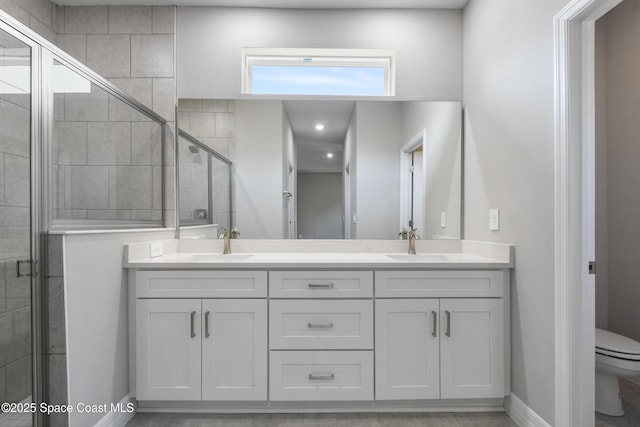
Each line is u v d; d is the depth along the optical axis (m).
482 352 1.74
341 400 1.73
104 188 1.74
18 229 1.28
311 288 1.73
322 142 2.31
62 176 1.43
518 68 1.67
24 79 1.26
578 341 1.35
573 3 1.30
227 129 2.28
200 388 1.71
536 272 1.54
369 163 2.31
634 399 1.90
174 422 1.69
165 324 1.72
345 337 1.73
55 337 1.30
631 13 2.26
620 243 2.34
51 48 1.35
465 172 2.27
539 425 1.52
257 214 2.29
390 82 2.38
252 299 1.72
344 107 2.32
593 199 1.36
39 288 1.29
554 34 1.41
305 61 2.39
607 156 2.43
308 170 2.31
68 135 1.46
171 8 2.27
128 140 1.92
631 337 2.26
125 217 1.93
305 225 2.30
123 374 1.68
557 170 1.39
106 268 1.56
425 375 1.73
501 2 1.82
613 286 2.39
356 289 1.73
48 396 1.30
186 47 2.27
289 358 1.72
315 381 1.73
